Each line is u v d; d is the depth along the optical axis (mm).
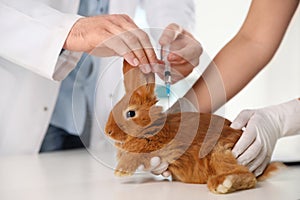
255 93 1678
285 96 1646
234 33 1705
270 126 860
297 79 1617
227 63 1047
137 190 698
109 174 838
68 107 1218
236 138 763
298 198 646
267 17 1040
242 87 1058
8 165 962
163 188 707
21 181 785
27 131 1171
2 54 960
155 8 1322
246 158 743
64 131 1246
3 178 813
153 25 1332
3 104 1153
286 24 1053
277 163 828
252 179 694
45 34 896
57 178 807
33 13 942
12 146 1171
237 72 1038
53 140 1245
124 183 751
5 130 1163
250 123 807
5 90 1149
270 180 775
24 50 924
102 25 800
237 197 650
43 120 1177
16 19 935
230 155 721
